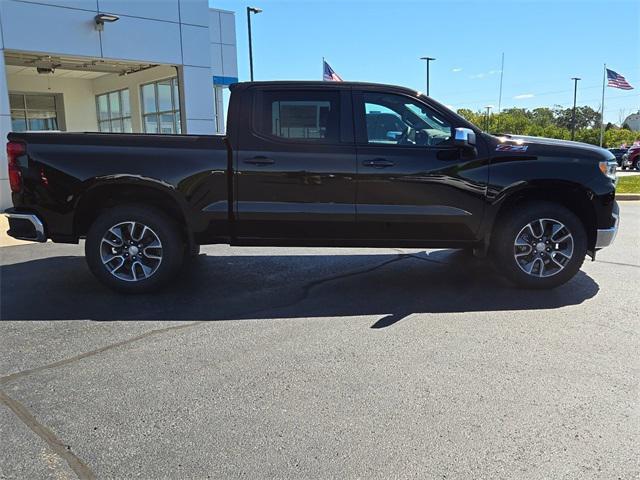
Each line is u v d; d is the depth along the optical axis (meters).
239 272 6.49
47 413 3.20
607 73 30.47
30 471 2.66
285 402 3.32
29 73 17.06
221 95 23.33
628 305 5.14
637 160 27.53
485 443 2.88
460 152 5.30
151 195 5.54
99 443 2.90
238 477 2.62
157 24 13.81
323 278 6.20
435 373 3.70
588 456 2.77
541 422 3.08
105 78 18.23
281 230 5.39
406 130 5.38
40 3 11.99
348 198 5.31
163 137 5.29
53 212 5.34
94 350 4.13
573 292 5.58
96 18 12.66
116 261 5.49
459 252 7.56
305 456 2.78
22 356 4.02
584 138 67.06
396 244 5.48
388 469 2.67
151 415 3.18
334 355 4.02
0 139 11.71
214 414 3.19
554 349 4.11
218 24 22.16
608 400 3.32
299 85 5.31
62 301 5.34
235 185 5.29
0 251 7.75
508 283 5.92
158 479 2.61
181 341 4.30
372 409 3.23
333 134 5.31
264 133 5.29
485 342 4.25
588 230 5.63
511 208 5.55
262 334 4.45
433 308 5.10
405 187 5.29
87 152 5.25
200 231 5.39
